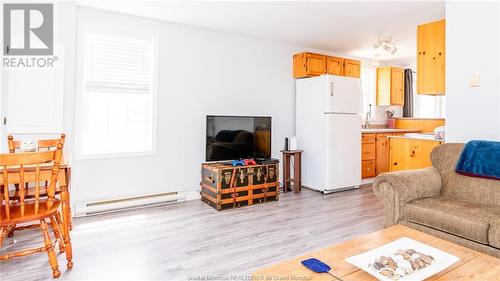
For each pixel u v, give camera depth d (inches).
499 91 105.2
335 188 175.5
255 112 181.0
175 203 152.3
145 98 151.9
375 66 245.4
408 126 237.3
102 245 100.0
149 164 149.9
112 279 78.7
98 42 138.3
